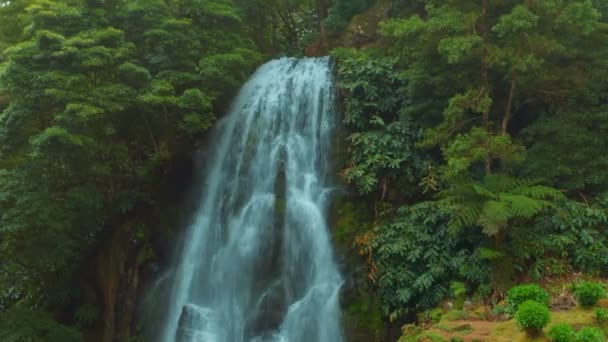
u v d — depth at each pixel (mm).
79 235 13531
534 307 7461
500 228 9883
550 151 10836
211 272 13109
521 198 9578
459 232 10578
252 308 12094
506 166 11172
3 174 11305
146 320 13258
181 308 13055
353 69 13039
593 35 10656
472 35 10500
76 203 12305
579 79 10641
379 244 11133
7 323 11719
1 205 11227
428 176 11672
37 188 11438
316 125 13531
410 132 12188
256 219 12992
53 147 11219
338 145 12961
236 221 13344
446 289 10281
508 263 9852
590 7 10070
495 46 10453
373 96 12750
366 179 11859
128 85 12906
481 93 10742
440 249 10664
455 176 10383
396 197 12109
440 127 11070
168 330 12961
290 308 11758
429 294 10391
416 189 12000
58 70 11820
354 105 12703
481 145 10156
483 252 9711
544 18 10289
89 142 11648
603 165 10531
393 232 11102
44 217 11156
